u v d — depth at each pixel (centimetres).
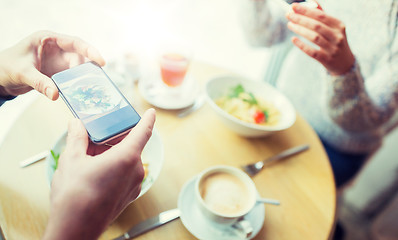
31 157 66
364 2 94
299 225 62
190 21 201
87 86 56
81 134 46
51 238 36
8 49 60
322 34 69
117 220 57
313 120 112
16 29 144
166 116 83
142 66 99
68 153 43
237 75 92
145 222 58
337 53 72
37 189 61
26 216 56
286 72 122
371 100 89
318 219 63
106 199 40
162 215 59
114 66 91
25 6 163
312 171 74
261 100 89
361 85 84
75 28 156
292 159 77
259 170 72
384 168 153
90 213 38
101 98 55
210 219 56
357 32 99
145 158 66
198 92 91
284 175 72
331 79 84
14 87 62
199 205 56
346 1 99
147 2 194
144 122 48
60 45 62
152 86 90
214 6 218
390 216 145
